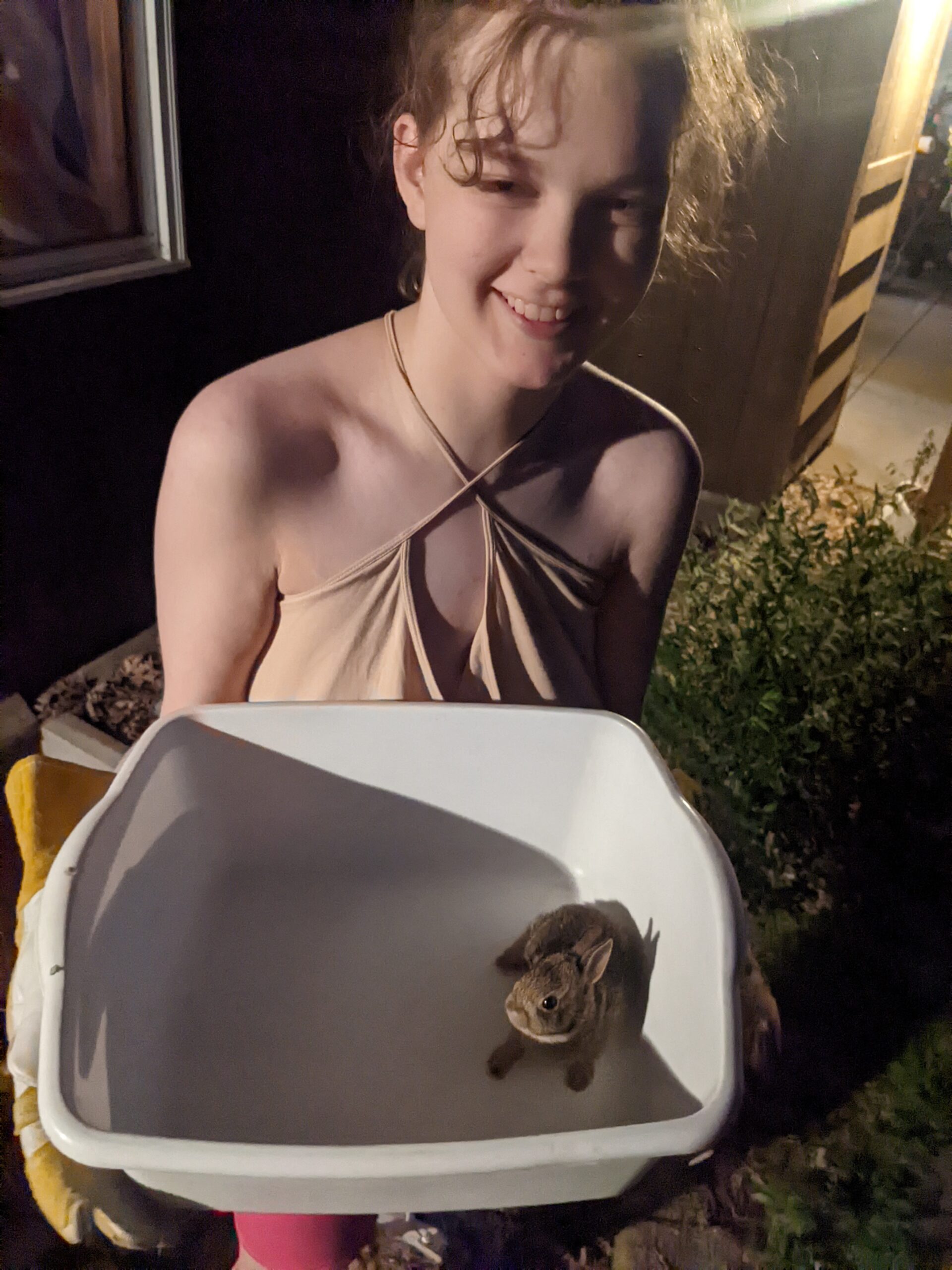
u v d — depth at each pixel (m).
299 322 2.43
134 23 1.77
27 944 0.76
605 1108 0.73
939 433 3.27
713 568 2.08
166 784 0.78
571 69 0.72
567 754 0.86
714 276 2.51
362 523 0.98
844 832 1.99
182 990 0.77
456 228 0.80
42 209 1.85
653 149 0.76
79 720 2.09
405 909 0.88
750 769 1.87
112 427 2.11
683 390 2.75
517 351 0.86
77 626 2.27
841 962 1.81
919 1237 1.39
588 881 0.90
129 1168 0.50
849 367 3.19
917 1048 1.66
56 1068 0.53
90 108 1.83
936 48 2.60
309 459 0.95
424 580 1.00
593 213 0.78
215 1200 0.57
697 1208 1.43
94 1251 1.32
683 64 0.77
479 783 0.88
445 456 0.96
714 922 0.65
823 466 3.10
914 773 1.99
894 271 3.94
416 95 0.83
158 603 1.04
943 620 1.97
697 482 1.14
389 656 1.00
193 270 2.10
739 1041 0.59
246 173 2.09
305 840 0.88
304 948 0.82
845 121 2.31
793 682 1.88
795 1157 1.50
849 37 2.21
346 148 2.29
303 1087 0.72
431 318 0.91
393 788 0.87
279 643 1.03
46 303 1.85
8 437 1.90
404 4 0.88
